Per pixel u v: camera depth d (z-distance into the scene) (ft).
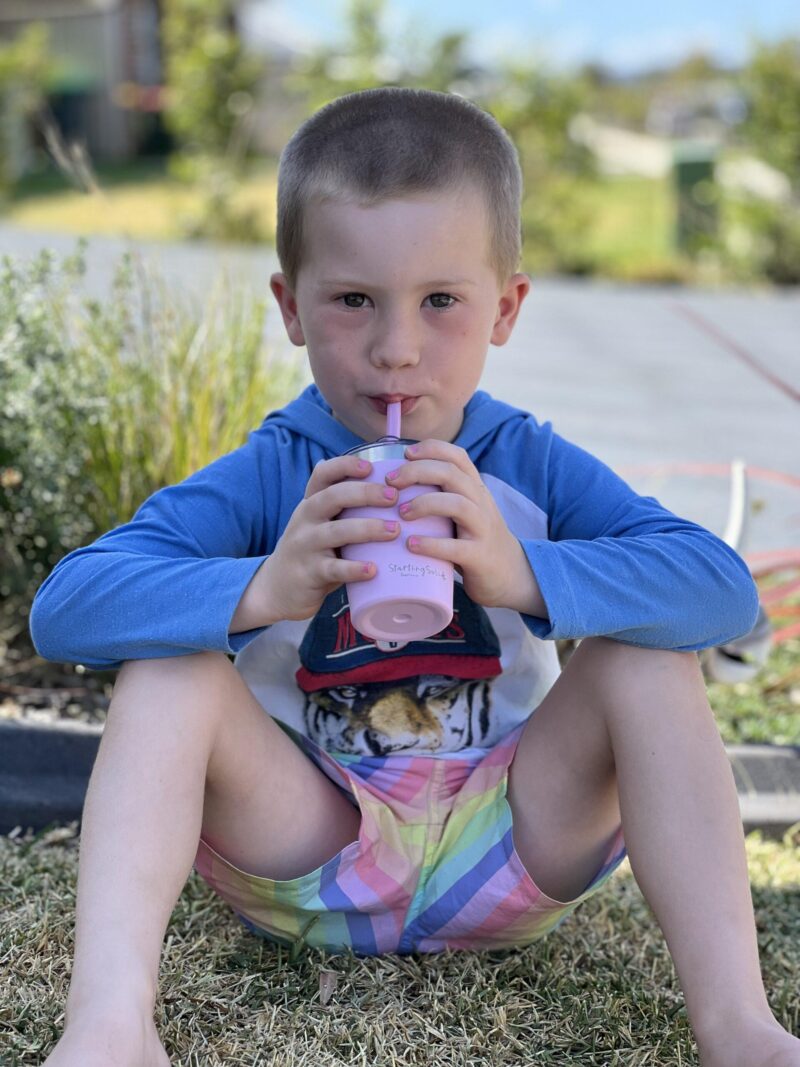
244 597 4.86
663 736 4.95
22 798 7.01
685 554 5.22
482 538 4.78
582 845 5.37
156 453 8.49
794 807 7.52
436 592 4.63
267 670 5.67
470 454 5.74
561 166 37.96
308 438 5.71
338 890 5.26
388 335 5.16
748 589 5.30
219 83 39.70
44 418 8.47
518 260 5.73
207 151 39.93
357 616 4.66
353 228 5.10
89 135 59.77
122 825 4.66
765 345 21.34
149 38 59.72
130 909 4.53
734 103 36.47
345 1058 4.90
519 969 5.64
